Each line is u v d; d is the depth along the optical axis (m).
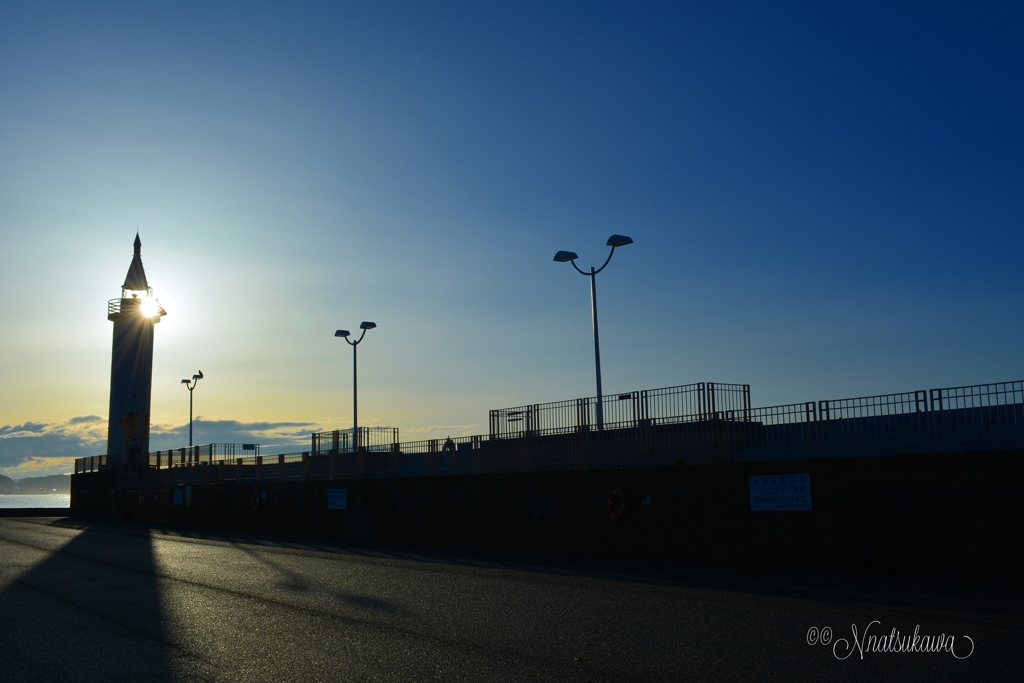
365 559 21.50
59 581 17.11
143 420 62.22
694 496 18.72
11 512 64.19
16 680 8.37
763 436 18.22
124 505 54.09
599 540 20.94
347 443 36.62
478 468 26.50
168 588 15.73
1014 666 8.07
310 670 8.59
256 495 37.91
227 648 9.80
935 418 15.17
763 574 15.88
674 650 9.15
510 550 23.62
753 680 7.81
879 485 15.47
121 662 9.13
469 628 10.81
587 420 22.77
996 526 13.90
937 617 10.58
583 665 8.54
